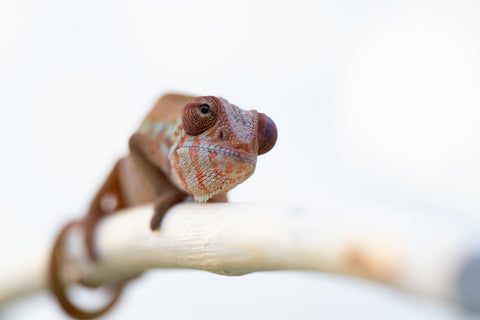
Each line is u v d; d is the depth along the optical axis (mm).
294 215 192
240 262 211
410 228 153
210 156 245
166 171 270
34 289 339
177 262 241
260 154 254
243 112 250
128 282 322
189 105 249
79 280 310
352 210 179
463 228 142
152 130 273
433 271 140
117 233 275
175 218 243
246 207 214
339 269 178
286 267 195
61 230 312
